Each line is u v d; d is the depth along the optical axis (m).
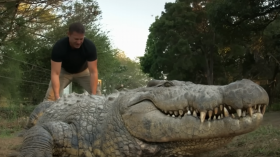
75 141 3.71
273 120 10.39
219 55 35.75
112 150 3.48
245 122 2.75
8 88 13.25
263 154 4.39
